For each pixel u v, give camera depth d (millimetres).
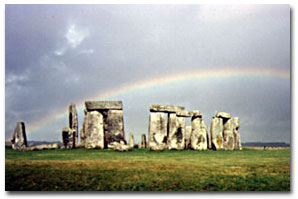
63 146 32656
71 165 19000
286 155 26203
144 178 16969
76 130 34625
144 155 25328
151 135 31281
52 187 15867
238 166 19812
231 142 34531
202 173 17938
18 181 16234
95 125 32250
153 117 31766
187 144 33656
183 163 20641
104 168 18516
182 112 32625
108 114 32500
